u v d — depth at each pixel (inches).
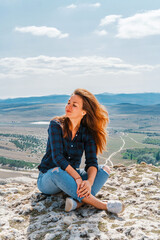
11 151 6771.7
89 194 127.7
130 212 132.0
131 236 105.4
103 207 130.9
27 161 5506.9
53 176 131.9
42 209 139.5
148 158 5098.4
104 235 106.0
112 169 223.9
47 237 107.3
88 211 132.5
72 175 128.7
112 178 196.7
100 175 140.6
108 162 4047.7
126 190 169.9
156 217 125.1
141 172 205.5
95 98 139.6
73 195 129.3
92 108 137.8
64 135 134.7
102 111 142.5
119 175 202.2
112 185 181.6
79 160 143.3
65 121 137.2
